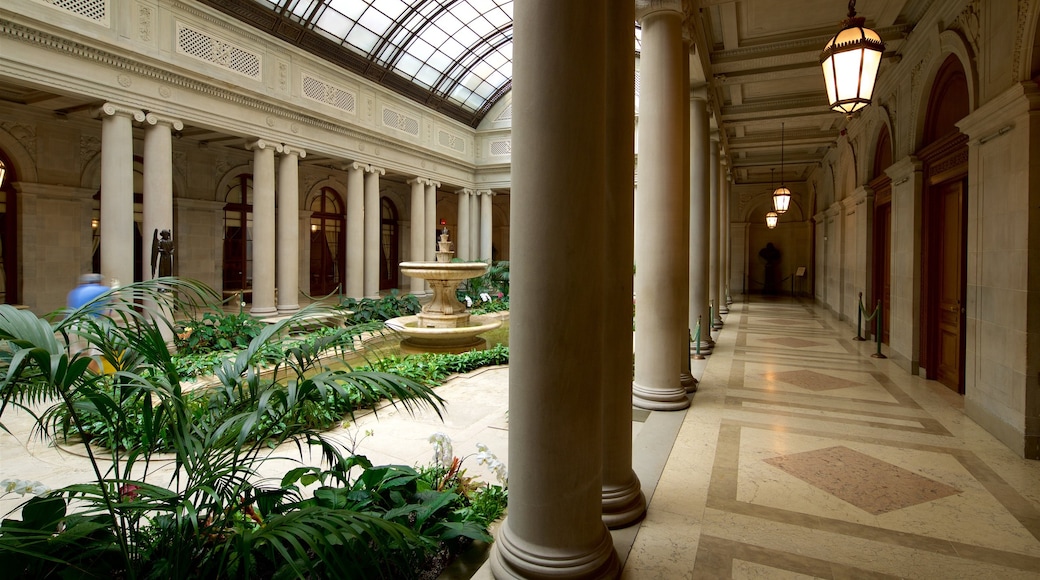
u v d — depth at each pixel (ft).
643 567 9.44
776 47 28.19
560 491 8.24
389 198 77.36
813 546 10.16
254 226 41.27
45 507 7.02
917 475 13.48
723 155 46.32
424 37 54.24
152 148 33.73
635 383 19.42
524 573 8.17
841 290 46.37
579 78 7.94
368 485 9.70
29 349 5.38
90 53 29.84
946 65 22.31
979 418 17.52
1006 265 15.97
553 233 8.00
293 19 43.24
